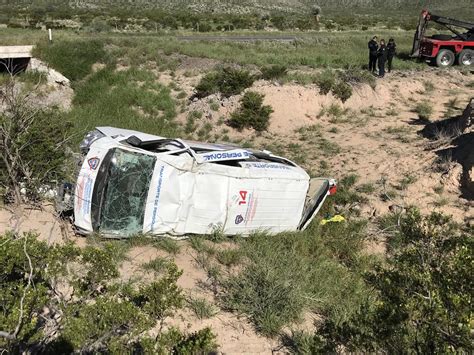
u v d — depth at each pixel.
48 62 22.56
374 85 18.81
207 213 8.18
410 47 31.12
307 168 12.50
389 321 3.97
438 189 10.45
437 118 16.38
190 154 8.12
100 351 4.36
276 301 6.69
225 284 7.07
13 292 4.36
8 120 8.95
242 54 26.09
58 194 8.46
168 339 4.21
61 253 4.77
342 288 7.32
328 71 20.17
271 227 8.85
